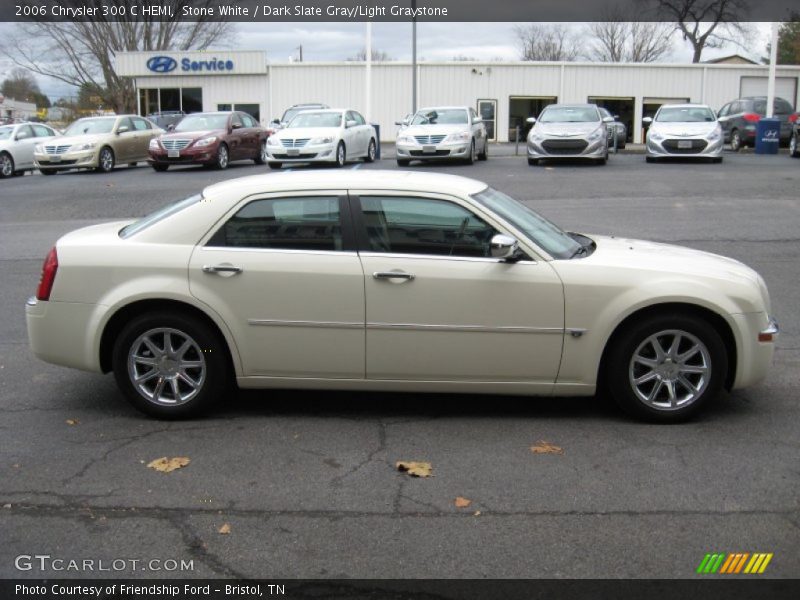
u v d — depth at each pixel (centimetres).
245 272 510
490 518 396
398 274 502
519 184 1698
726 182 1680
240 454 477
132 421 533
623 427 517
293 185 521
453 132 2175
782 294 857
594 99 4456
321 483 437
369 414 544
